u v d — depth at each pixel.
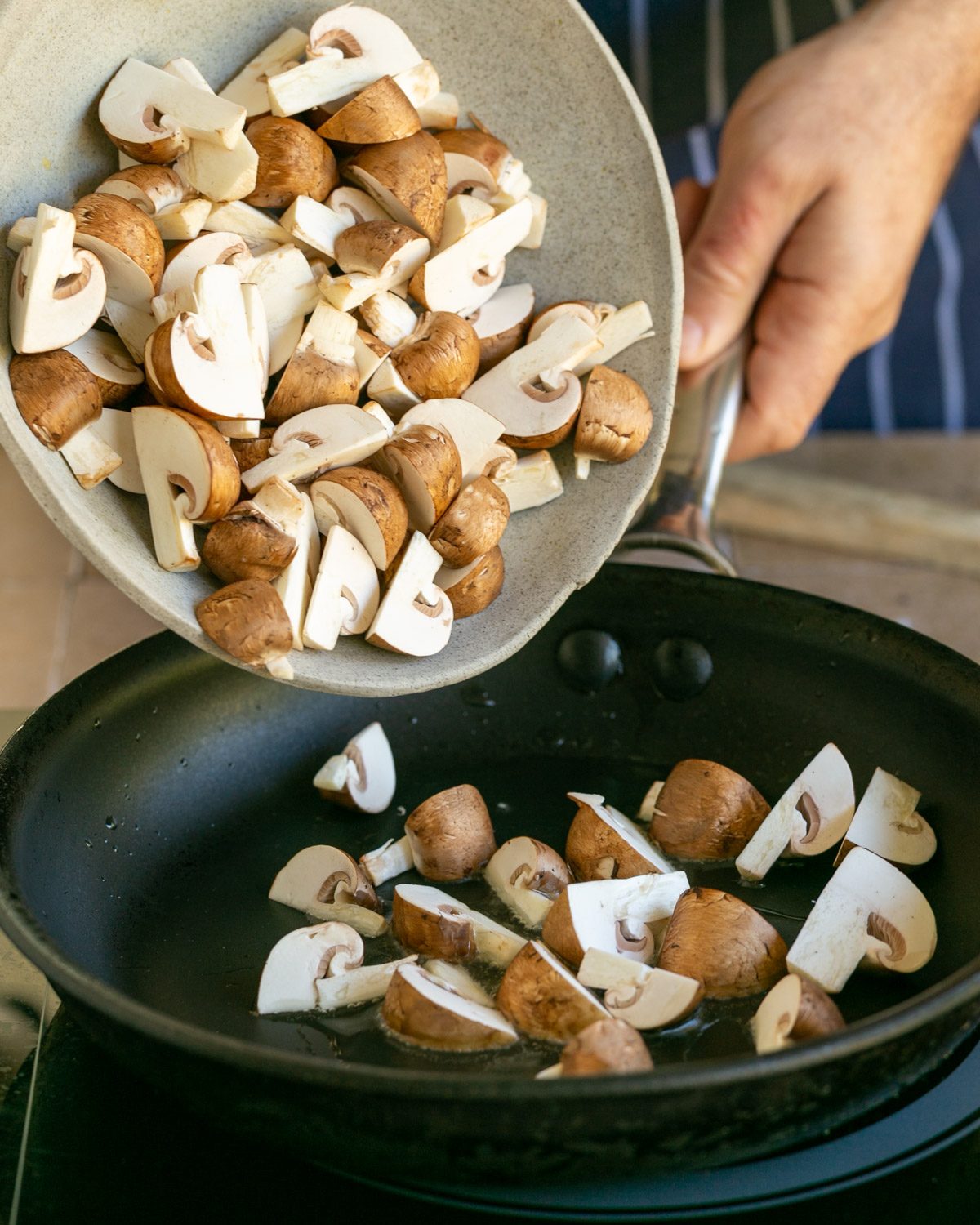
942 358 1.37
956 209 1.28
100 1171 0.55
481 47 0.66
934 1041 0.53
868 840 0.63
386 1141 0.50
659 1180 0.54
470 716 0.72
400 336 0.65
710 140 1.19
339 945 0.60
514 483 0.66
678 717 0.71
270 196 0.63
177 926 0.63
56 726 0.63
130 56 0.62
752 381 0.85
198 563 0.60
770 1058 0.49
